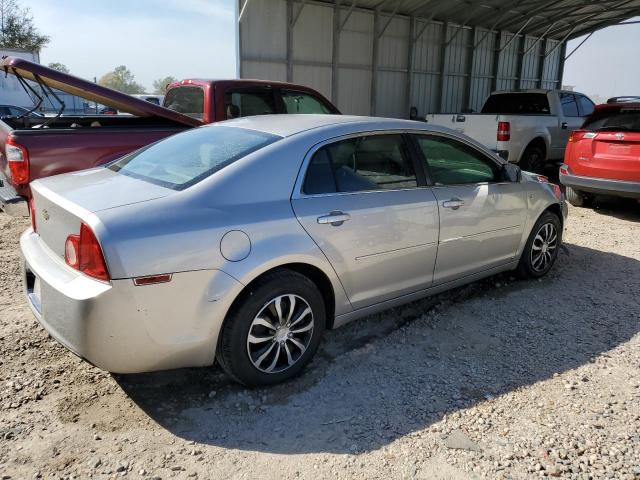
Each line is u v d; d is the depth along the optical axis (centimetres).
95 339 252
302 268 314
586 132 763
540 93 1102
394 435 271
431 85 1739
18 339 358
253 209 291
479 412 291
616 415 291
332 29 1406
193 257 265
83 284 254
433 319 414
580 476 244
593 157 754
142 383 315
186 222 268
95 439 263
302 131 331
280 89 723
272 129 341
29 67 490
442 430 275
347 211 325
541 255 496
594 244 635
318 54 1398
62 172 487
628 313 430
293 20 1313
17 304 416
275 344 305
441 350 364
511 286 488
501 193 432
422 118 1719
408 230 359
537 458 255
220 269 273
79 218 260
